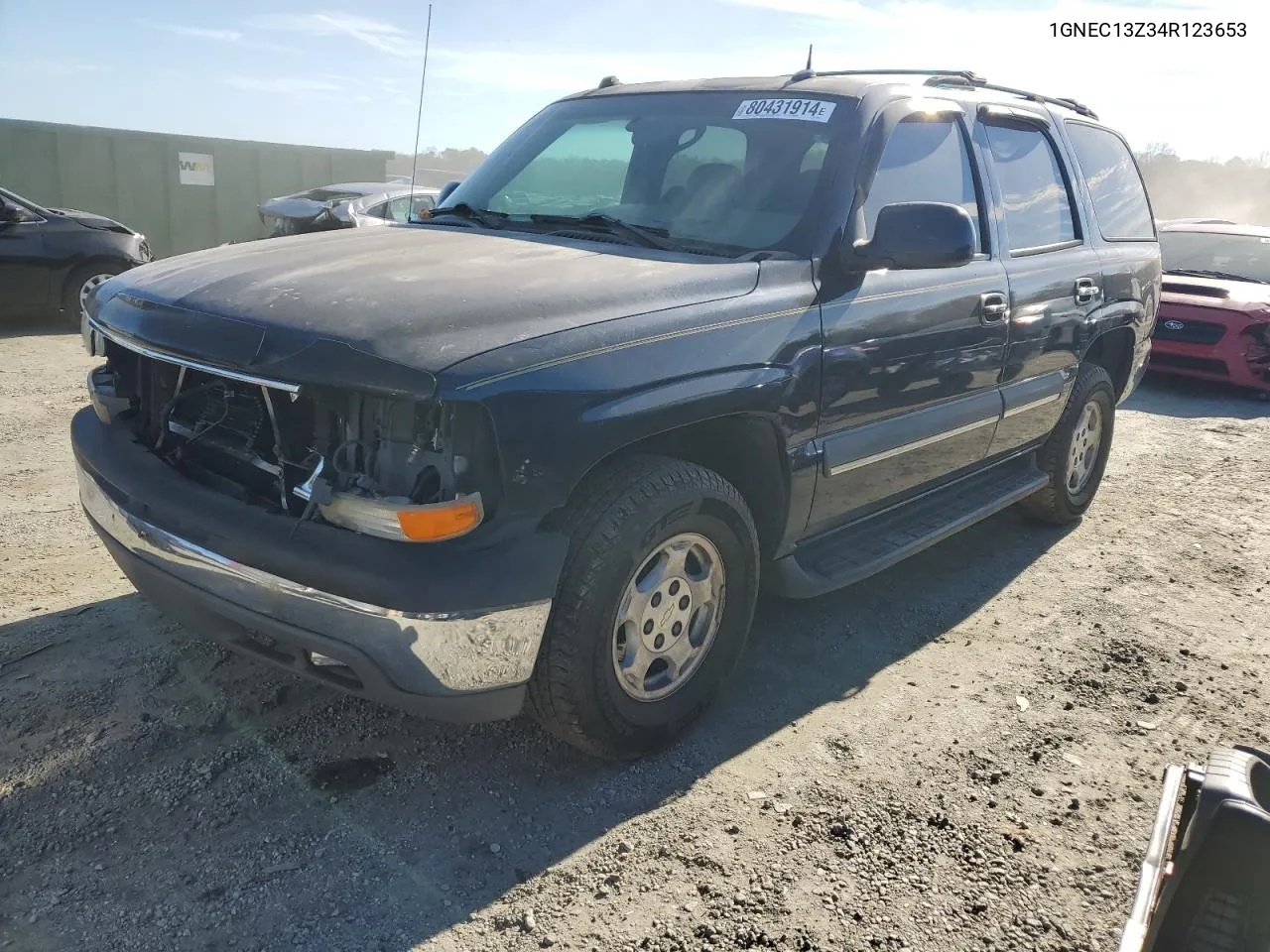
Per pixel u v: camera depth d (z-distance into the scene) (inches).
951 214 119.3
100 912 87.5
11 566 155.4
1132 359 214.7
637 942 88.0
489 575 89.7
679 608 113.8
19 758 107.6
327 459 93.5
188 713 118.2
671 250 126.3
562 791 108.7
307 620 91.5
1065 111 195.3
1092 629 159.6
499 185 156.6
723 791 110.3
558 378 93.3
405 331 91.7
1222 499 236.7
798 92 142.5
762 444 119.2
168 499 102.0
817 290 122.8
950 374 147.3
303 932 87.0
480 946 86.7
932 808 109.4
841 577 134.8
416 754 113.8
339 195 451.5
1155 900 70.3
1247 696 139.4
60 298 386.9
